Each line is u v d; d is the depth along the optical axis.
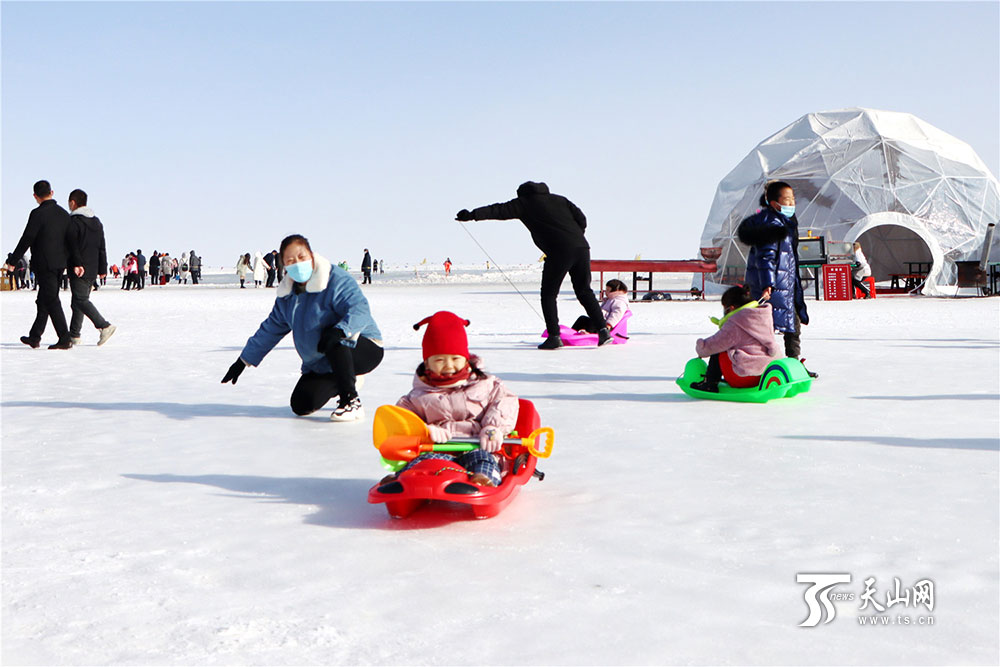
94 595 2.89
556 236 11.98
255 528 3.69
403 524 3.73
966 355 10.64
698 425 6.05
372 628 2.60
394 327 16.69
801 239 26.89
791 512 3.83
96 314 12.93
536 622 2.63
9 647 2.48
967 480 4.38
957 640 2.49
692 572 3.06
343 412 6.43
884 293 32.19
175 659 2.39
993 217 32.22
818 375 8.72
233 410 7.06
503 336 14.78
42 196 12.47
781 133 36.28
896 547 3.32
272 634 2.56
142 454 5.29
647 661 2.36
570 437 5.66
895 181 32.22
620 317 12.97
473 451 3.96
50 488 4.42
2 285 43.59
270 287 48.56
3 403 7.45
